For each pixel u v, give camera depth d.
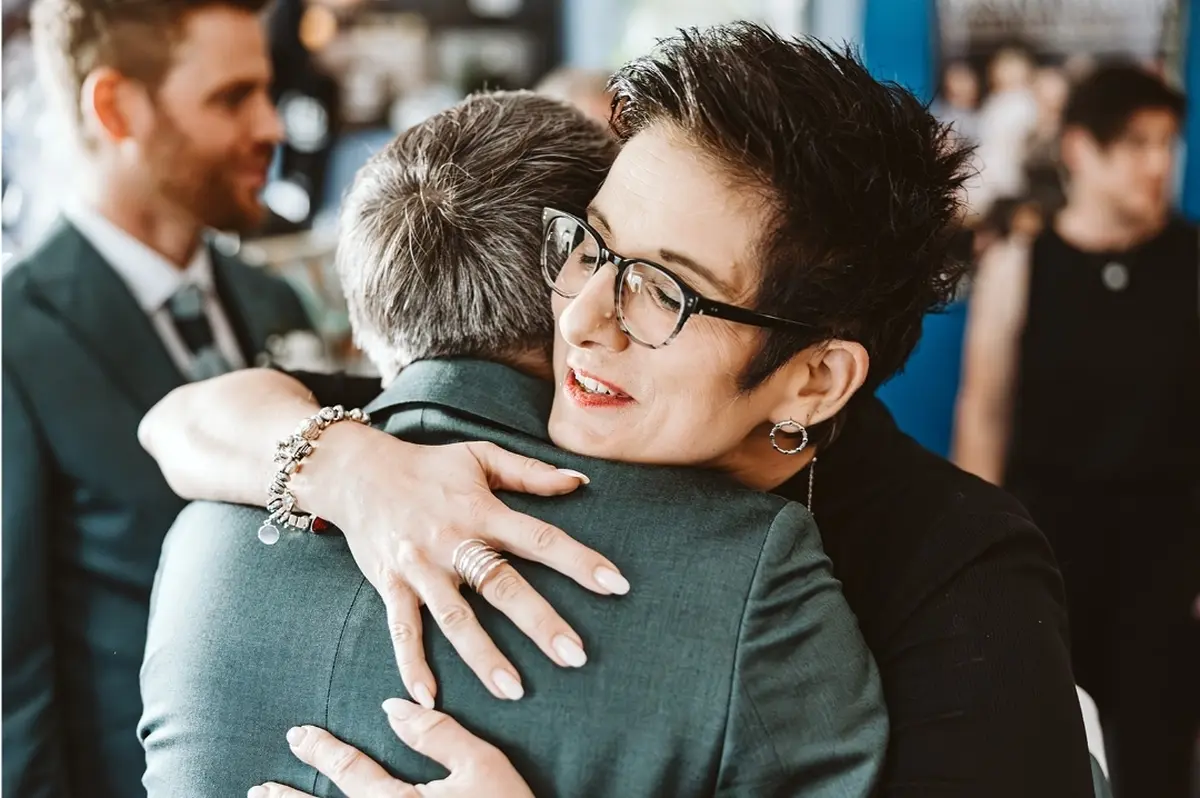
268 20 2.63
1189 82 2.85
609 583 0.81
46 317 1.67
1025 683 0.92
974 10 2.85
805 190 0.84
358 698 0.84
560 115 1.03
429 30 2.82
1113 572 2.71
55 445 1.62
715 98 0.84
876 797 0.89
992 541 0.99
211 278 2.05
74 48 1.80
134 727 1.63
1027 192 2.78
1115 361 2.69
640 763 0.79
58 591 1.65
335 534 0.92
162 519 1.66
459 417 0.95
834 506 1.08
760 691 0.79
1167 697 2.65
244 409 1.08
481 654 0.80
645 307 0.88
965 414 2.86
